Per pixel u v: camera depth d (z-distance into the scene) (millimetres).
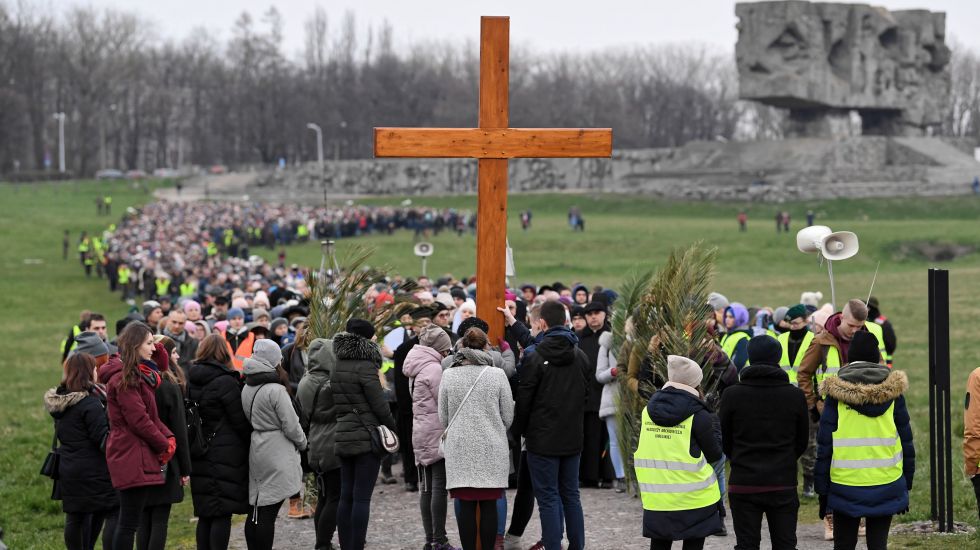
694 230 66875
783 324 13539
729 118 150250
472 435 9508
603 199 87875
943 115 96625
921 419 19031
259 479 9812
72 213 87250
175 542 11977
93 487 9828
